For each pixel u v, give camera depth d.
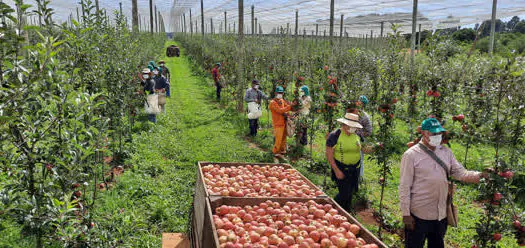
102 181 7.36
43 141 4.42
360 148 6.61
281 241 3.78
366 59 16.56
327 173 9.46
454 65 13.67
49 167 4.23
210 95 20.91
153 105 12.71
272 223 4.20
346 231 4.07
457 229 6.71
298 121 10.62
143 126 12.53
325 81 11.72
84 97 4.23
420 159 4.61
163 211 6.46
